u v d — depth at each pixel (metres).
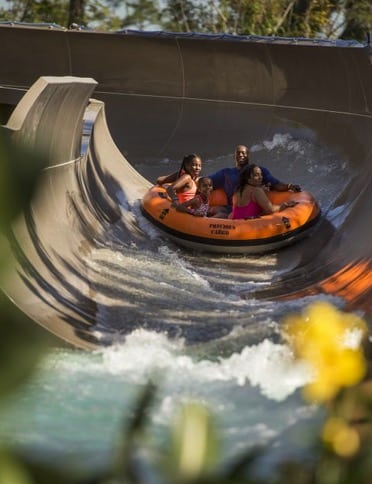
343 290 21.20
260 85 42.81
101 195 29.66
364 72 36.75
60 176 23.89
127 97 45.00
